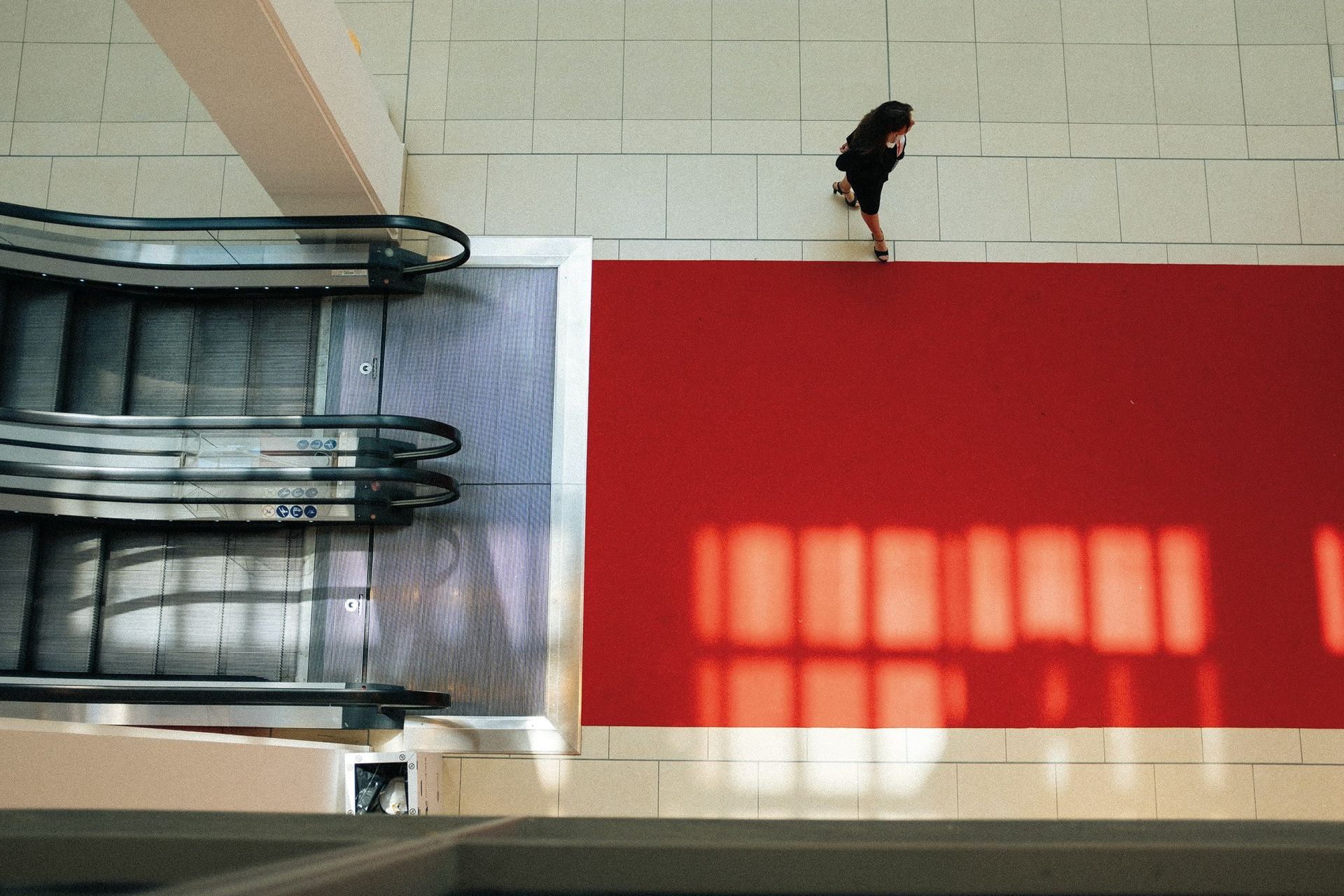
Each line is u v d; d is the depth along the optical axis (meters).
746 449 6.84
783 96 7.35
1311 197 7.19
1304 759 6.46
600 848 0.54
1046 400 6.91
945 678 6.55
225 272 6.52
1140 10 7.46
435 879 0.50
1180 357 6.96
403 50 7.43
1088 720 6.50
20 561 6.29
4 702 5.35
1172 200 7.18
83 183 7.22
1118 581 6.68
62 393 6.49
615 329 7.00
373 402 6.82
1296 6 7.46
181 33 4.91
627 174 7.23
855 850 0.54
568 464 6.81
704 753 6.46
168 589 6.53
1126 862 0.53
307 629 6.55
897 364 6.95
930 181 7.20
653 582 6.68
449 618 6.61
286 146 5.89
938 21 7.45
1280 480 6.80
